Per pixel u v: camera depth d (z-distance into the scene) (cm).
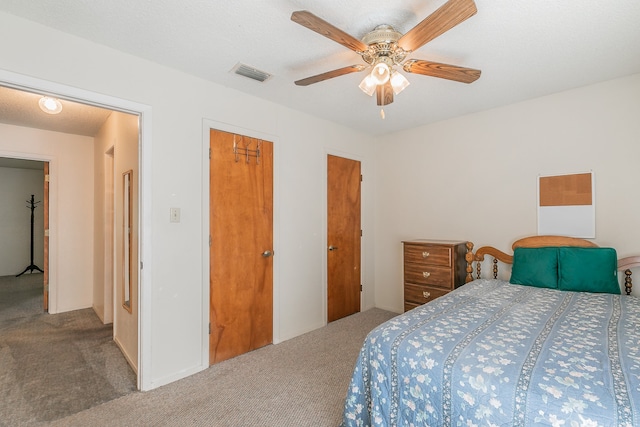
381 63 171
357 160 393
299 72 238
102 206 365
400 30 179
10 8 164
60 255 391
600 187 256
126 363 258
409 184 384
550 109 280
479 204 325
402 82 187
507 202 305
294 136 318
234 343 270
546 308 195
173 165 231
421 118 344
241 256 275
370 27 178
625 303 204
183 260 237
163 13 169
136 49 205
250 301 282
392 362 145
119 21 176
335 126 363
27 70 174
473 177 329
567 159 271
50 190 385
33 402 204
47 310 394
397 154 396
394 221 399
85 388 221
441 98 287
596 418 96
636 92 241
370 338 160
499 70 231
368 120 353
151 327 219
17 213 643
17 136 359
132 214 255
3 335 317
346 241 379
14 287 523
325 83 256
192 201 242
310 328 333
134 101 212
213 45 201
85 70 193
